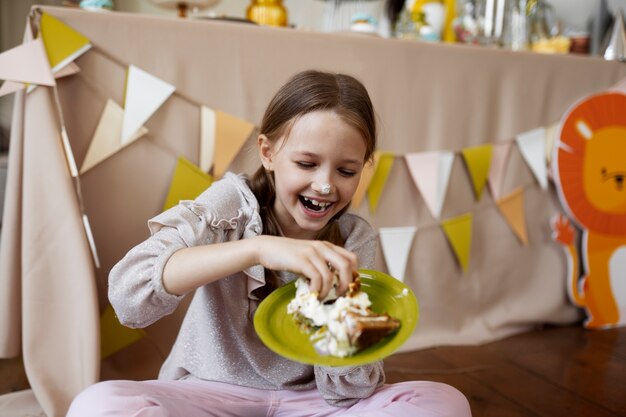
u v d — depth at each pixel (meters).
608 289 1.61
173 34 1.12
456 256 1.48
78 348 1.02
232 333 0.84
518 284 1.57
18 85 1.01
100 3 1.22
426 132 1.39
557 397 1.18
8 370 1.23
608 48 1.73
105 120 1.09
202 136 1.16
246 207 0.82
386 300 0.67
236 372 0.84
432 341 1.45
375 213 1.38
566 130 1.51
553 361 1.36
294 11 2.03
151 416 0.65
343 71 1.27
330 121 0.71
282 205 0.84
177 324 1.20
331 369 0.77
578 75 1.54
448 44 1.38
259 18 1.48
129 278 0.67
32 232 1.01
